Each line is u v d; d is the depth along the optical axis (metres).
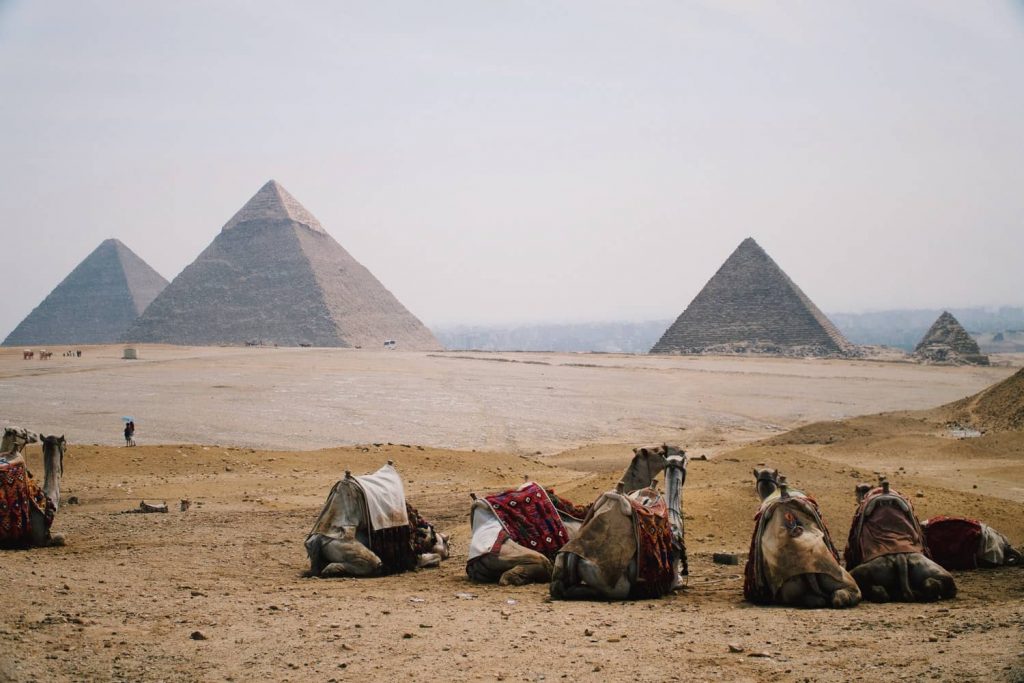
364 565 15.13
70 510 23.53
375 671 9.18
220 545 18.30
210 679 8.93
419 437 60.12
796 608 11.95
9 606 11.55
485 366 144.38
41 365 131.50
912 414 64.12
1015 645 9.32
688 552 16.97
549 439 61.09
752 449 27.67
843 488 21.30
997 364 188.25
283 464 34.25
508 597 13.09
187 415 68.00
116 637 10.38
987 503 20.75
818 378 128.75
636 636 10.39
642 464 15.31
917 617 11.05
